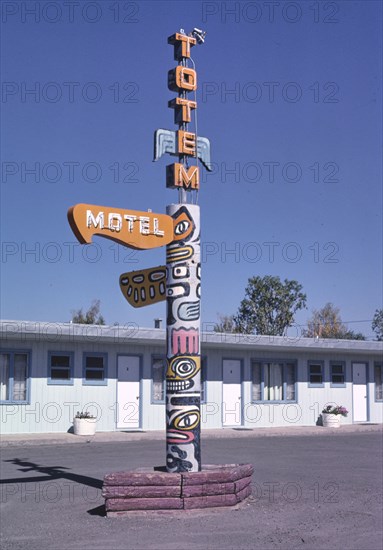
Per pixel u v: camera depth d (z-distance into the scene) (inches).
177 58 426.6
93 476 511.5
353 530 335.6
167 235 397.1
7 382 816.9
